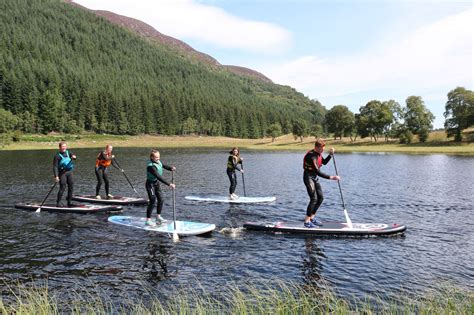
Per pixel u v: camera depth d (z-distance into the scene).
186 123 165.00
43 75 160.25
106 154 18.30
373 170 37.44
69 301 7.75
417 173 34.22
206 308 7.35
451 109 91.62
